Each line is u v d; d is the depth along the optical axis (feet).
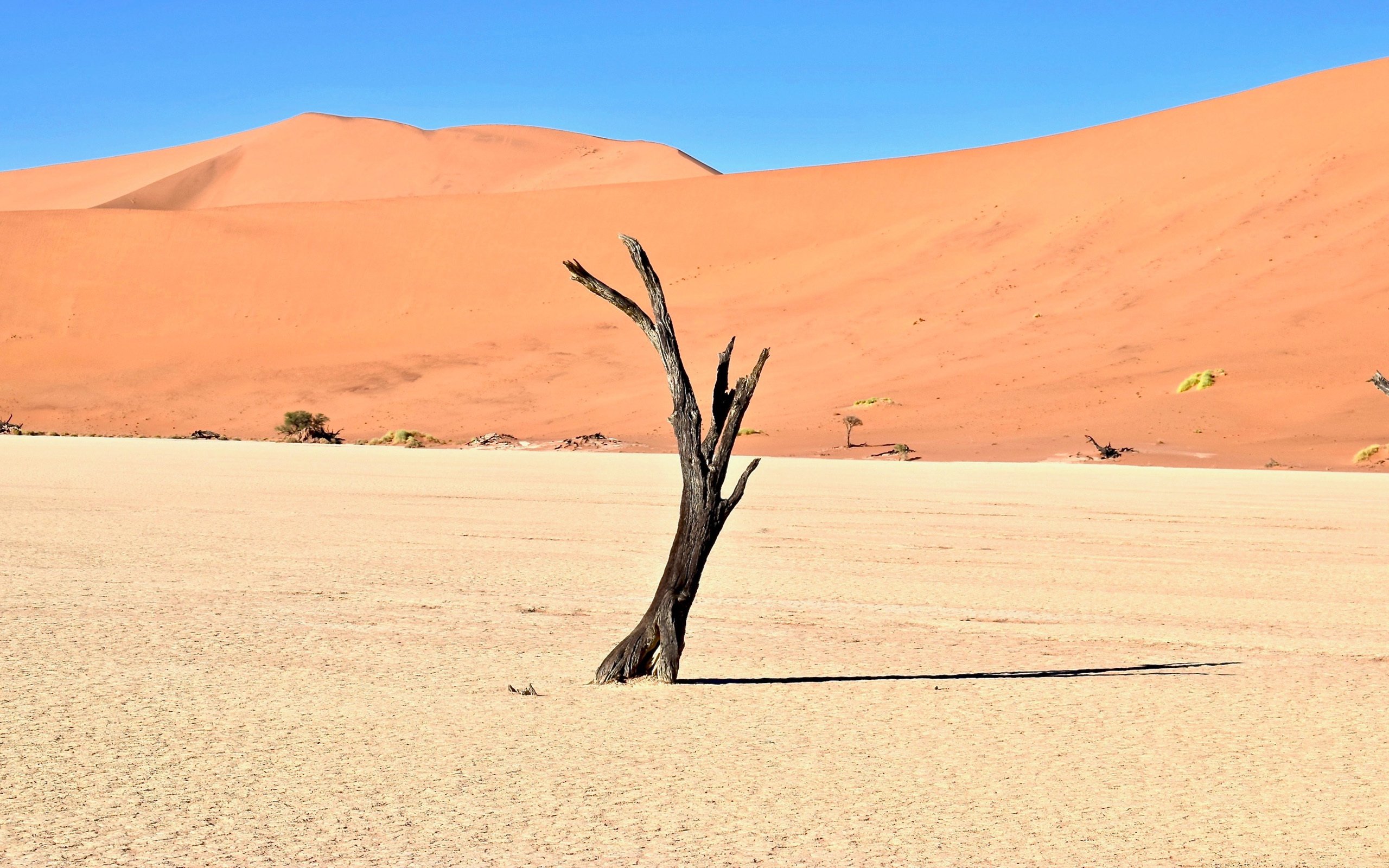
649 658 31.07
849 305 375.45
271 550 58.44
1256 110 415.44
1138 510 97.45
